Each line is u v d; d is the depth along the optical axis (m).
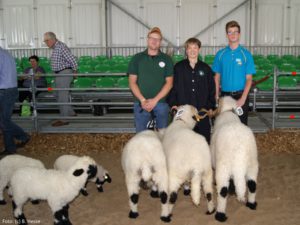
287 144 6.99
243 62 5.30
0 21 16.89
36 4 16.67
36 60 9.85
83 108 9.10
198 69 5.04
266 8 16.19
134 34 16.72
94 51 16.88
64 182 4.08
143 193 5.08
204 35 16.55
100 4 16.47
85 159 4.23
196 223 4.14
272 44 16.44
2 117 6.46
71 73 8.33
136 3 16.42
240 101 5.21
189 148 3.96
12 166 4.68
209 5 16.28
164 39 16.62
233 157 3.96
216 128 4.77
